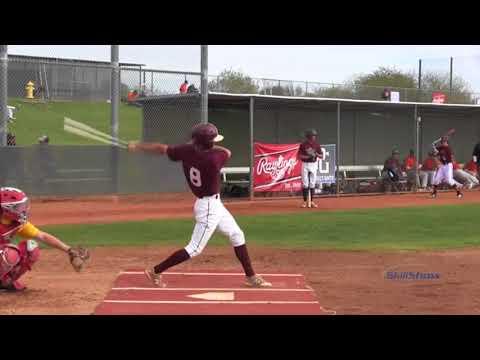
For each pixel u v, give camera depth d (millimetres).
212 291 9578
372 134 35938
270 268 11766
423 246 14391
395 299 9180
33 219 18656
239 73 28453
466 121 39438
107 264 11930
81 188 23094
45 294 9227
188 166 9492
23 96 38812
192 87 25875
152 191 24359
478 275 11117
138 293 9367
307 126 33531
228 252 13500
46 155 22406
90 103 41000
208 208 9555
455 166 32812
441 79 46469
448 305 8805
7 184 21719
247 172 28906
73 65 23094
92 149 23250
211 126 9469
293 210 22047
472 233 16609
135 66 31422
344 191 29875
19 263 9227
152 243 14477
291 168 26547
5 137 21766
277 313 8156
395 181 30344
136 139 34094
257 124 31719
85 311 8211
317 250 13734
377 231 16844
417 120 31781
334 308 8555
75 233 15867
